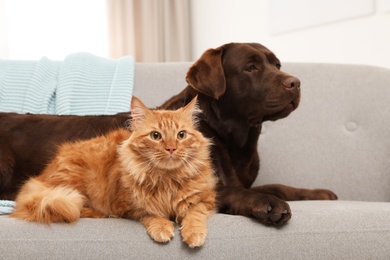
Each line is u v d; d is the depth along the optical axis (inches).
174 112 61.2
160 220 54.8
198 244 51.0
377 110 97.3
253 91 75.0
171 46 155.9
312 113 99.4
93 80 96.7
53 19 145.8
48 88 94.3
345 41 112.7
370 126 97.3
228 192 64.5
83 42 148.4
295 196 85.4
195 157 59.4
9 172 77.8
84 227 53.3
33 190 60.9
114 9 148.6
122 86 95.9
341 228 55.4
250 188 86.4
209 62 76.9
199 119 77.4
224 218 56.9
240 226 55.1
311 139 98.7
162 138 56.9
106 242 51.7
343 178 96.7
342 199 96.3
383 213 58.5
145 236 52.8
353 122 99.3
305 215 57.3
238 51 77.0
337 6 112.3
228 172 76.5
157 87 99.3
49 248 50.7
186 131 58.9
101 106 94.2
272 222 55.7
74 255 50.6
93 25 149.0
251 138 79.8
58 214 54.0
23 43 143.0
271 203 56.2
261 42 135.1
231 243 53.0
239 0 141.3
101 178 62.6
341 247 54.3
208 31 155.1
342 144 98.0
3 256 49.8
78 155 65.6
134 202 56.9
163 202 57.3
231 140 77.9
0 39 138.3
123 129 73.1
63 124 81.4
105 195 61.3
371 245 54.7
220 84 75.2
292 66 101.2
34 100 93.0
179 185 57.9
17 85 95.0
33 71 97.3
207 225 54.8
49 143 79.2
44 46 145.3
